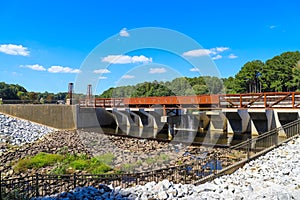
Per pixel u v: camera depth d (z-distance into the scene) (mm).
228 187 6590
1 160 12430
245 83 55750
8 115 25297
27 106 25656
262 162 9469
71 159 12102
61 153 13883
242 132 18875
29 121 25062
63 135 21562
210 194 5992
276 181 7230
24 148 15547
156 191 6082
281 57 53562
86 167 10703
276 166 8734
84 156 12844
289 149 10586
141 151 14242
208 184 6918
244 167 9203
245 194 6027
